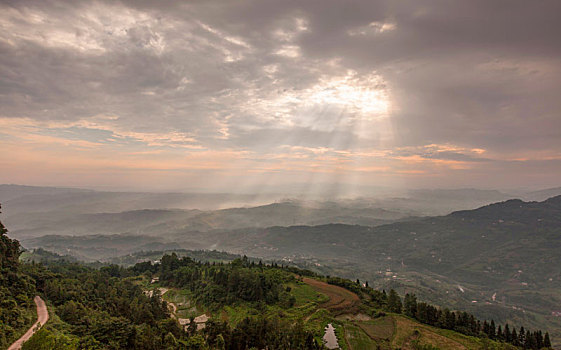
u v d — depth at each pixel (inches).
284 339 3366.1
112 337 2982.3
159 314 4677.7
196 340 3129.9
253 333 3427.7
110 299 4670.3
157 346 3038.9
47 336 2223.2
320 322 4365.2
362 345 3762.3
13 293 3705.7
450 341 3976.4
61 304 4040.4
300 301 5177.2
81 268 7500.0
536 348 4045.3
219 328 3403.1
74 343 2605.8
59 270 6761.8
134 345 3006.9
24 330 3006.9
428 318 4675.2
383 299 5654.5
